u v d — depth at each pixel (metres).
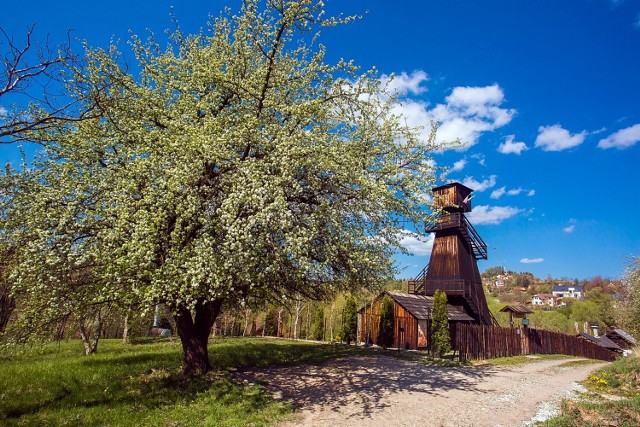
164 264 9.87
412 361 20.89
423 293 34.84
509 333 27.12
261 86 12.26
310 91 13.63
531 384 15.96
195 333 13.30
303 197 11.95
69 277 10.20
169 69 13.05
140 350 20.59
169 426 8.63
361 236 11.80
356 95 13.08
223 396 10.92
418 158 13.91
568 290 127.56
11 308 11.13
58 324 11.07
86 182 10.72
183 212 9.95
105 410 9.18
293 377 14.77
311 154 10.99
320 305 37.62
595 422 9.45
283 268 11.85
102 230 10.00
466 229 32.81
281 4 11.74
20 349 10.59
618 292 41.12
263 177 9.95
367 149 13.30
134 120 12.09
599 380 17.16
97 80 11.36
